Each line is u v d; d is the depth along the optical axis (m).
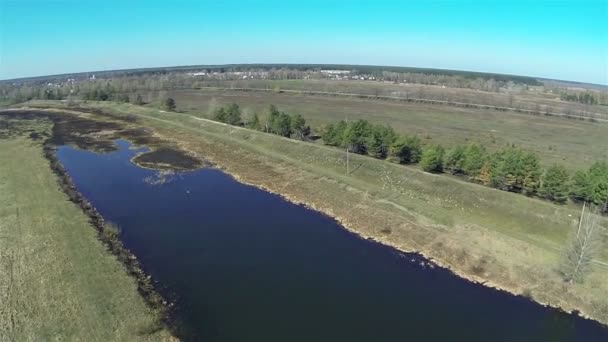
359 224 56.59
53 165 78.50
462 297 40.25
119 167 81.19
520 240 48.78
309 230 54.91
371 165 76.00
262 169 79.75
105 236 49.50
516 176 61.16
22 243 45.94
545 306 39.25
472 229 51.75
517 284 42.34
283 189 69.94
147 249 47.69
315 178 71.94
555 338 34.69
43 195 61.06
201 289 39.84
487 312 37.94
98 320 33.78
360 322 35.47
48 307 35.12
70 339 31.42
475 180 66.88
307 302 38.31
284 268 44.53
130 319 34.28
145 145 99.06
